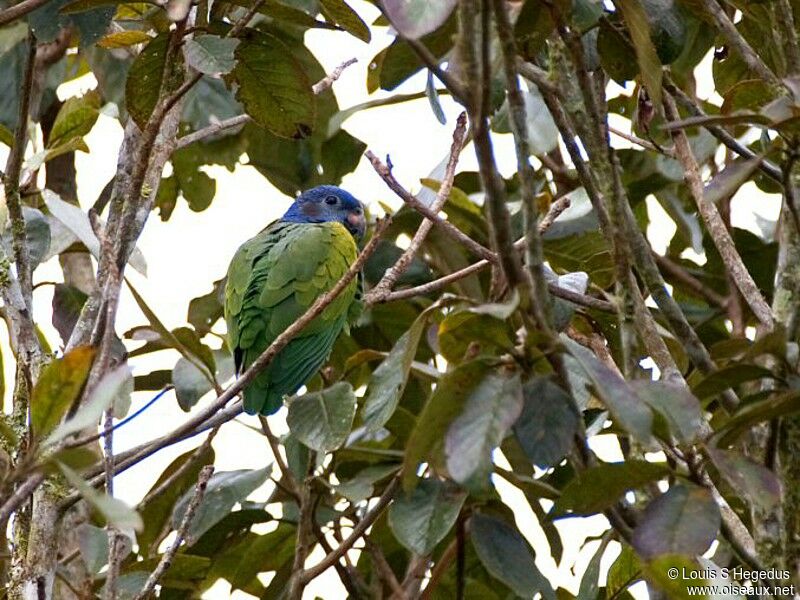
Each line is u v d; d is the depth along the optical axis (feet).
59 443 21.15
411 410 35.58
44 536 23.86
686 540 17.69
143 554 33.19
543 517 30.37
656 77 21.52
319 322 36.50
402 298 29.07
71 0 26.53
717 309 34.68
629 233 22.41
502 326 18.72
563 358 19.60
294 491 31.78
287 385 35.70
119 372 17.10
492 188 17.33
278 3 25.90
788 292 22.04
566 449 17.98
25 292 25.82
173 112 27.55
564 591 31.48
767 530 20.42
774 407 18.08
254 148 41.34
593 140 22.00
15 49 36.78
